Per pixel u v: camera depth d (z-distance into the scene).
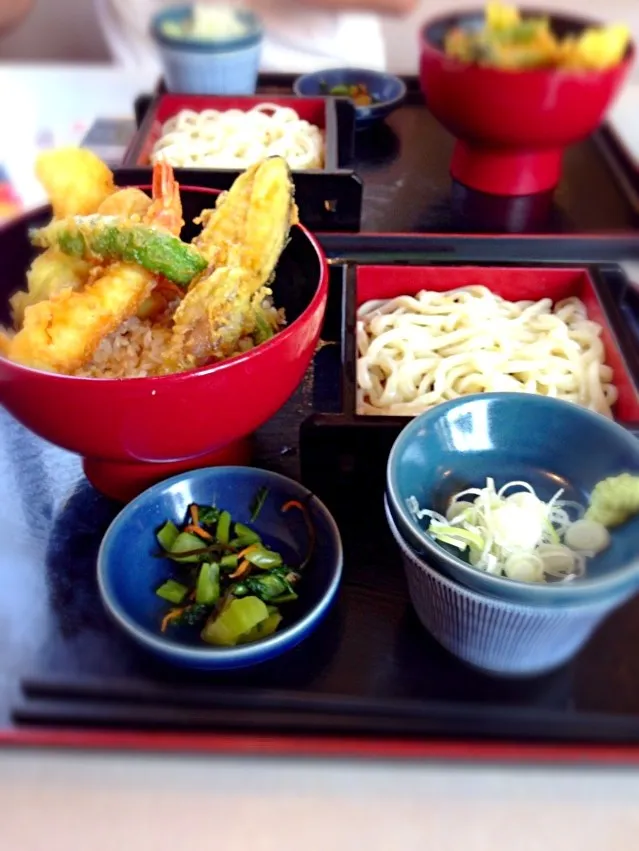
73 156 0.36
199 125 0.59
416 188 0.57
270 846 0.24
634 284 0.44
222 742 0.25
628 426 0.32
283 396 0.33
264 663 0.29
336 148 0.54
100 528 0.34
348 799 0.25
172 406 0.29
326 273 0.33
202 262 0.31
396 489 0.28
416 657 0.29
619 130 0.64
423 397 0.39
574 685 0.28
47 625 0.30
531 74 0.45
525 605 0.24
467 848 0.24
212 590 0.30
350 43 0.75
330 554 0.30
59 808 0.24
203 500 0.33
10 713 0.26
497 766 0.25
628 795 0.25
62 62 0.76
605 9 0.60
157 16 0.64
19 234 0.35
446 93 0.50
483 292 0.44
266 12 0.71
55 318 0.30
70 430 0.30
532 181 0.55
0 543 0.33
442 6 0.72
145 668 0.28
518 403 0.31
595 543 0.28
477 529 0.29
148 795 0.25
